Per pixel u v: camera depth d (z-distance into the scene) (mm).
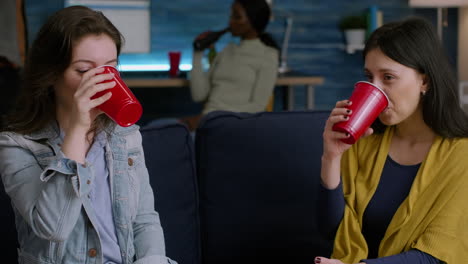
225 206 1663
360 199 1472
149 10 4598
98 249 1247
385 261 1298
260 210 1677
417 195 1377
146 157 1561
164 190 1574
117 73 1151
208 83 3783
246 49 3621
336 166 1419
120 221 1310
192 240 1618
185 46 4766
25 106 1253
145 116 4789
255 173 1676
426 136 1440
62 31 1161
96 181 1306
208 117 1688
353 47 4836
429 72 1355
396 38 1343
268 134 1698
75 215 1146
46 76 1189
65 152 1124
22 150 1229
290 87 4484
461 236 1321
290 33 4910
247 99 3623
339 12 4957
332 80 5027
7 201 1415
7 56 3689
